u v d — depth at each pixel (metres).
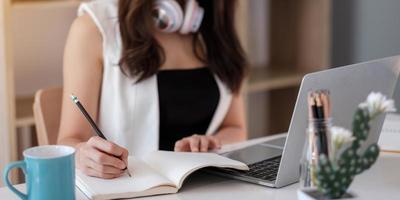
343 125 1.39
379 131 1.49
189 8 2.04
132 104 2.00
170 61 2.10
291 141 1.35
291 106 3.47
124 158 1.42
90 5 2.05
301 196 1.18
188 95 2.07
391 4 3.29
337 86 1.34
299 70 3.43
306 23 3.40
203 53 2.13
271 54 3.57
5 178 1.23
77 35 1.99
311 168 1.17
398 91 3.22
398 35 3.28
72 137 1.89
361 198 1.24
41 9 2.83
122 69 1.99
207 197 1.34
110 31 2.00
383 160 1.59
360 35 3.44
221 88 2.14
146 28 1.99
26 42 2.82
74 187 1.26
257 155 1.62
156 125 2.02
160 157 1.51
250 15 3.46
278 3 3.49
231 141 2.08
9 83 2.41
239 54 2.16
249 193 1.36
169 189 1.35
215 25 2.12
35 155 1.26
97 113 2.02
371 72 1.41
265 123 3.63
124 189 1.33
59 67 2.94
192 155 1.51
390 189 1.37
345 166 1.10
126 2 1.97
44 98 1.94
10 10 2.41
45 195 1.21
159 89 2.03
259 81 3.16
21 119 2.50
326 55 3.35
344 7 3.48
